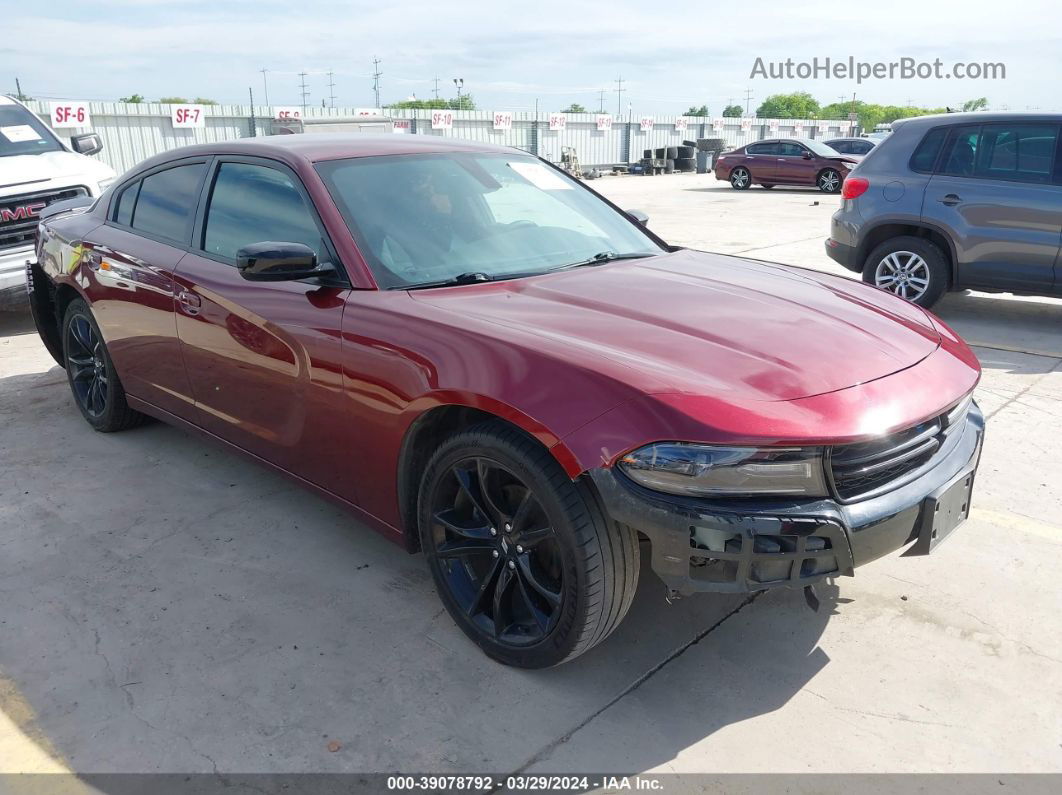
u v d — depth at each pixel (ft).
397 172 10.61
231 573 10.19
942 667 8.38
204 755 7.28
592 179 93.04
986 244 20.81
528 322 8.22
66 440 14.49
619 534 7.34
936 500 7.49
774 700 7.94
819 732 7.52
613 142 117.50
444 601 8.85
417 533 9.27
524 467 7.46
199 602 9.59
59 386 17.54
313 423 9.64
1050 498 11.94
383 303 8.80
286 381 9.82
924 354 8.40
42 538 11.08
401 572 10.23
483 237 10.29
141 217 12.85
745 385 7.19
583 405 7.07
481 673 8.36
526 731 7.55
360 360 8.77
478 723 7.65
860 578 9.97
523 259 10.19
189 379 11.71
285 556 10.59
